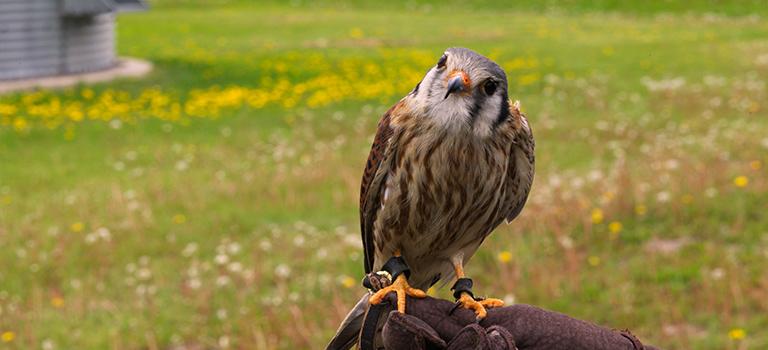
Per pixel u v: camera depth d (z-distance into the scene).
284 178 16.44
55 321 10.72
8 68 28.95
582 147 18.50
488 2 55.12
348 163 17.47
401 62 33.16
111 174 17.64
